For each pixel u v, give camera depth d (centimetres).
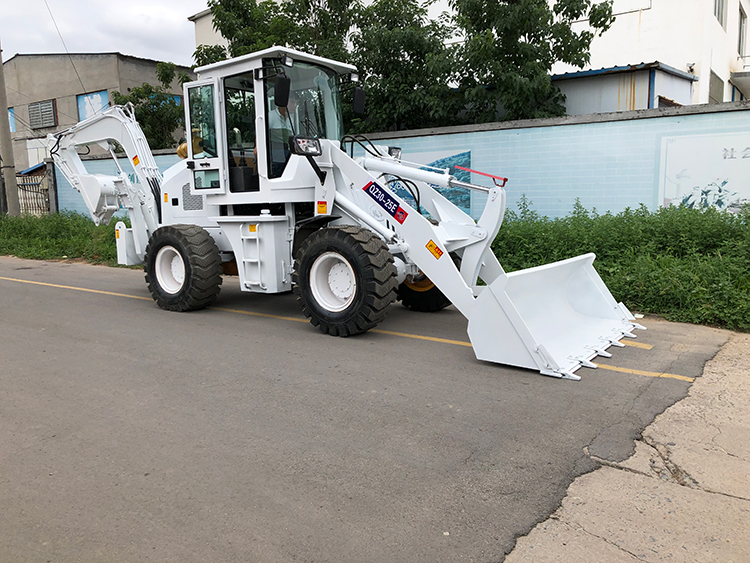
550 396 429
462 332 627
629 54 1593
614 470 318
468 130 1035
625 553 247
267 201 658
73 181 897
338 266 601
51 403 421
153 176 825
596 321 616
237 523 270
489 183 1029
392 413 399
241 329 641
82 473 318
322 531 264
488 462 327
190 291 711
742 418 388
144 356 538
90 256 1262
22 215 1648
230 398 429
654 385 452
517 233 889
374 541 256
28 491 300
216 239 748
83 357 535
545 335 529
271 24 1373
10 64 2716
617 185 916
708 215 784
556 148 960
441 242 551
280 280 659
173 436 365
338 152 629
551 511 279
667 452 339
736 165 820
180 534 262
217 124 685
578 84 1202
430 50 1250
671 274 692
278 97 573
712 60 1606
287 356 535
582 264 628
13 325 661
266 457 336
